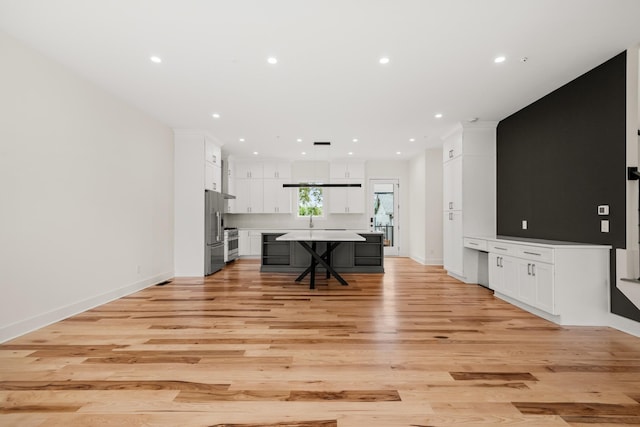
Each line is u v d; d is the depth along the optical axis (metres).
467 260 5.41
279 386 2.03
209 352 2.55
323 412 1.76
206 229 6.02
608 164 3.22
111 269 4.18
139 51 3.08
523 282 3.75
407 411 1.78
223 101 4.38
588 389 2.01
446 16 2.52
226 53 3.11
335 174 8.62
